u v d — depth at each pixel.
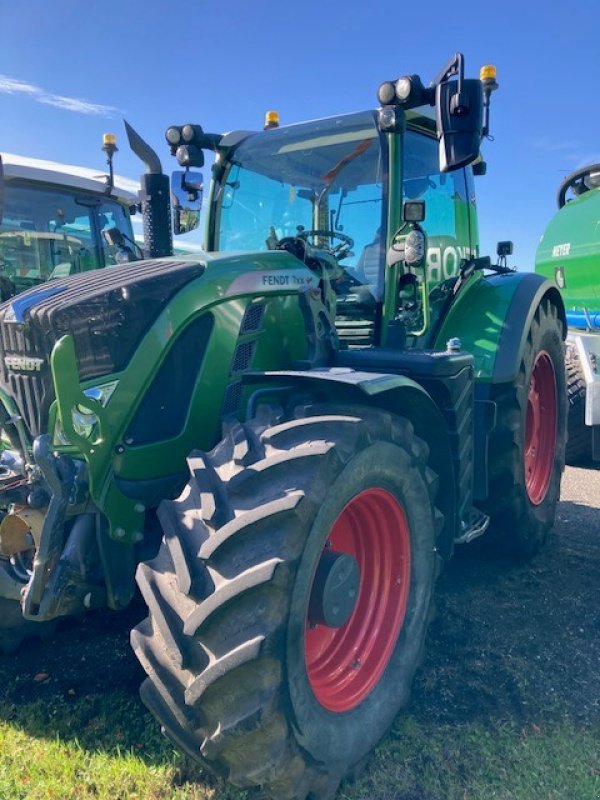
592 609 3.38
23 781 2.25
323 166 3.50
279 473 2.09
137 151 3.47
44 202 6.47
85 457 2.29
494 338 3.62
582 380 5.75
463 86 2.63
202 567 1.98
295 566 1.97
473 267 3.95
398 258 3.19
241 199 3.82
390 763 2.35
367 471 2.29
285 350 2.87
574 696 2.69
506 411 3.62
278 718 1.95
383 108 3.13
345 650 2.50
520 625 3.22
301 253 3.14
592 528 4.58
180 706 1.96
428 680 2.79
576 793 2.20
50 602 2.23
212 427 2.62
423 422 2.82
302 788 2.07
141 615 3.35
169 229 3.60
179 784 2.23
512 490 3.66
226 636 1.91
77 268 6.74
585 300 6.75
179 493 2.58
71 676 2.87
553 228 7.16
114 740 2.45
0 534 2.36
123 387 2.39
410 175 3.53
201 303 2.55
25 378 2.44
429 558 2.71
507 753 2.38
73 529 2.33
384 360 2.89
